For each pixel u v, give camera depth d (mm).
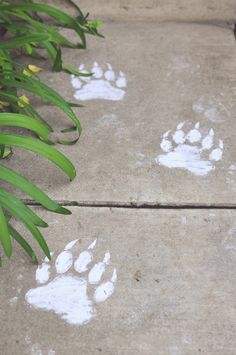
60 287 1245
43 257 1288
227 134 1534
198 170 1450
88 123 1556
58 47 1728
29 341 1173
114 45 1800
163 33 1850
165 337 1178
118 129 1542
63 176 1436
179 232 1333
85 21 1806
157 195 1398
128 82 1674
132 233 1330
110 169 1448
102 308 1217
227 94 1640
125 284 1248
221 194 1403
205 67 1723
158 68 1719
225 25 1885
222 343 1172
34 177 1432
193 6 1880
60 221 1350
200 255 1295
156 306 1219
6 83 1478
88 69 1716
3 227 1203
